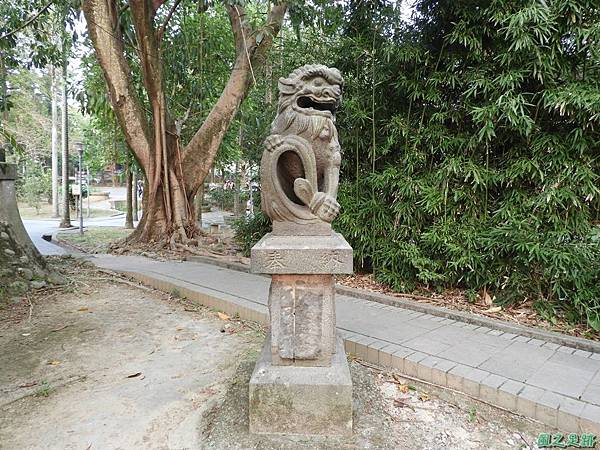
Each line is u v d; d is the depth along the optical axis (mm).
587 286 3803
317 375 2283
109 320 4227
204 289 4969
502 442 2264
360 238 5258
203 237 8453
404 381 2910
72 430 2352
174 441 2258
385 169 5047
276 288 2352
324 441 2201
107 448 2201
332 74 2488
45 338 3730
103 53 7586
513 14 3756
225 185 21141
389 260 5000
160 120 7926
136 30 7453
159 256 7418
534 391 2537
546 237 3934
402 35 4836
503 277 4340
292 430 2264
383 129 5109
